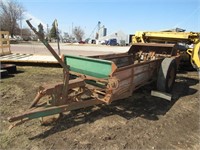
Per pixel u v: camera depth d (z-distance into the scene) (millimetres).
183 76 9070
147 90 6527
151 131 4133
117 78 4234
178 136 4012
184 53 9516
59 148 3451
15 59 10453
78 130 4008
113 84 4043
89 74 4680
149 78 5844
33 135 3785
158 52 7555
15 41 40250
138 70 5066
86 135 3852
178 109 5293
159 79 6039
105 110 4953
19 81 7297
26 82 7176
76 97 4352
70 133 3893
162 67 6000
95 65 4461
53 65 10188
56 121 4293
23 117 3477
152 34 8586
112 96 4203
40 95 3846
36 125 4113
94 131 4000
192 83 7898
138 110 5090
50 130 3961
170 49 7293
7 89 6289
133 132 4055
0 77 7625
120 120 4508
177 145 3717
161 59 6297
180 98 6113
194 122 4605
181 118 4777
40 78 7820
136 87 5219
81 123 4273
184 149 3613
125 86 4633
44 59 10578
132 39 9453
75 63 4988
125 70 4457
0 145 3475
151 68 5805
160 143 3744
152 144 3695
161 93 6008
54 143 3574
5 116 4477
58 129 4008
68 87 4121
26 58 10945
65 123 4238
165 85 5984
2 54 12258
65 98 4090
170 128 4301
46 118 4227
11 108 4898
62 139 3695
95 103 4441
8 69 8469
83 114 4668
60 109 3908
